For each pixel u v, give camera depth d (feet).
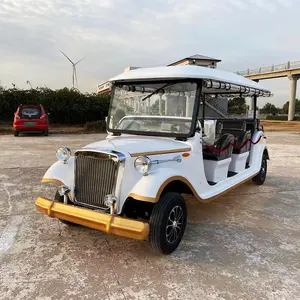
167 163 11.32
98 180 10.74
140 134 13.50
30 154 29.78
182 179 11.23
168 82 12.98
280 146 40.57
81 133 53.83
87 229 12.82
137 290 8.76
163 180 10.24
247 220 14.38
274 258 10.74
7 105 61.31
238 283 9.19
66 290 8.69
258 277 9.52
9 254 10.61
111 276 9.45
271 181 22.02
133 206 10.97
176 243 11.05
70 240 11.80
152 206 10.95
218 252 11.11
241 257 10.77
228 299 8.42
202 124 13.66
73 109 65.57
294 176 23.47
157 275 9.54
